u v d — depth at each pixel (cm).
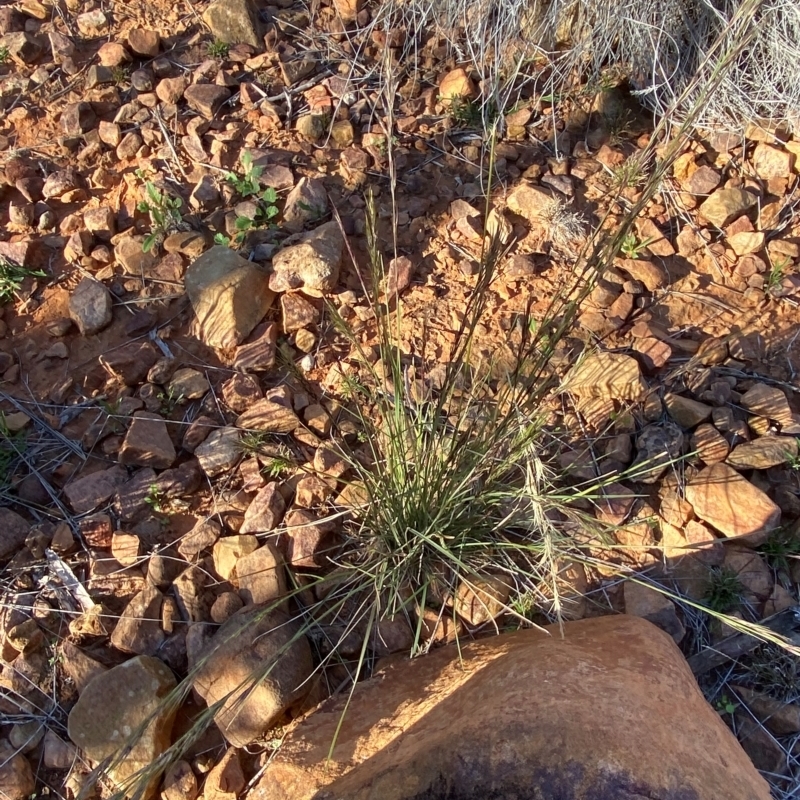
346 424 90
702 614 79
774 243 101
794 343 94
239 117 115
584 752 54
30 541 84
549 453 88
